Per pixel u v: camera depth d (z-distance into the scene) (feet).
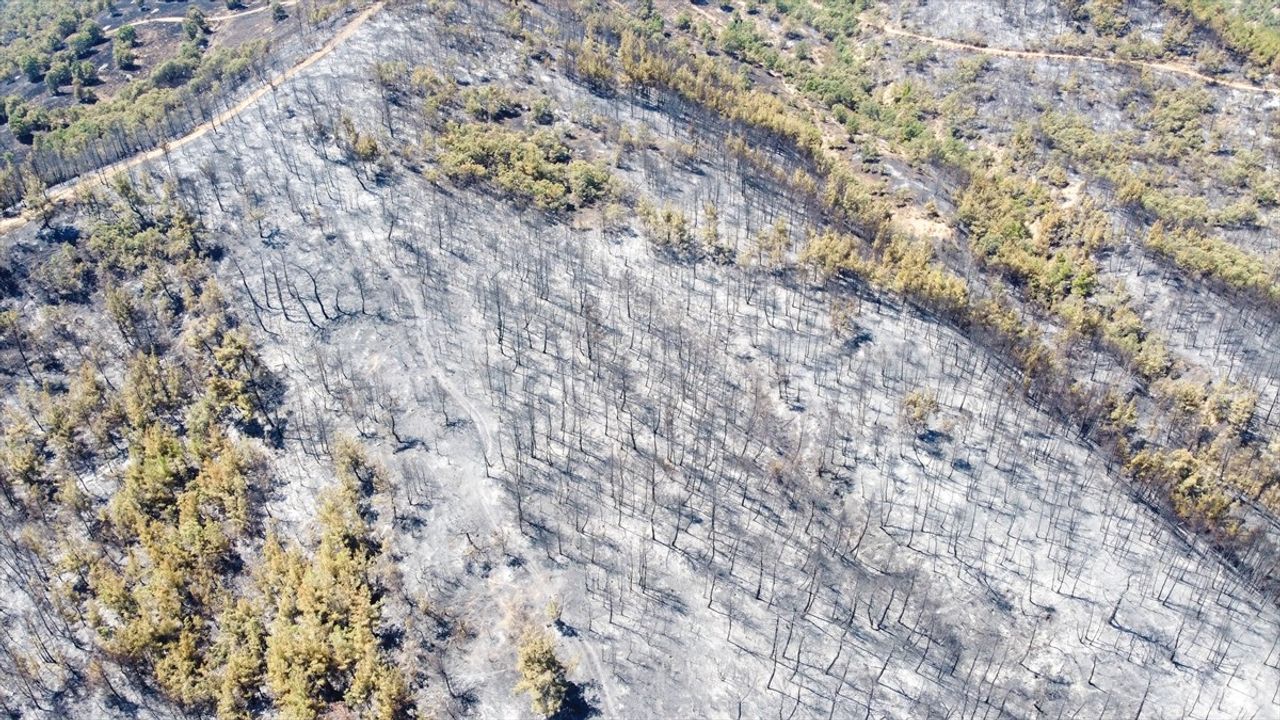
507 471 360.89
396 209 473.67
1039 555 350.02
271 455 362.12
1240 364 460.55
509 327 420.77
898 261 480.64
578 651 308.19
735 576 333.42
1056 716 301.84
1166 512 372.99
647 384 401.29
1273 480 398.62
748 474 366.84
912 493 368.07
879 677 306.96
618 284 448.65
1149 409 435.53
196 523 321.11
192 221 450.71
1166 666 318.04
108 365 395.14
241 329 408.67
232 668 286.05
